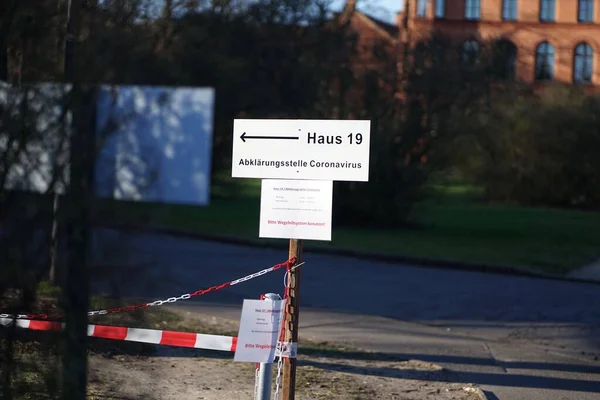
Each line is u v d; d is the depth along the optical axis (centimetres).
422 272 1681
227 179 610
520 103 3669
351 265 1747
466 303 1307
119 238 403
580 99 3728
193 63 2162
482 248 2050
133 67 406
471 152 3622
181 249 1845
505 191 3784
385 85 2352
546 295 1416
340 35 2647
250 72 2619
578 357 948
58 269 405
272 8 2675
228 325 982
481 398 712
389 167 2353
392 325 1098
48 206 400
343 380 750
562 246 2178
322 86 2656
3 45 412
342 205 2447
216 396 659
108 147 392
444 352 937
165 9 552
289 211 508
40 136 395
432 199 2631
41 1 407
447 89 2322
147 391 612
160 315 973
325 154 504
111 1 412
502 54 2411
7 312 418
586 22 5744
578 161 3691
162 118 390
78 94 392
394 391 722
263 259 1747
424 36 2380
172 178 388
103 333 574
